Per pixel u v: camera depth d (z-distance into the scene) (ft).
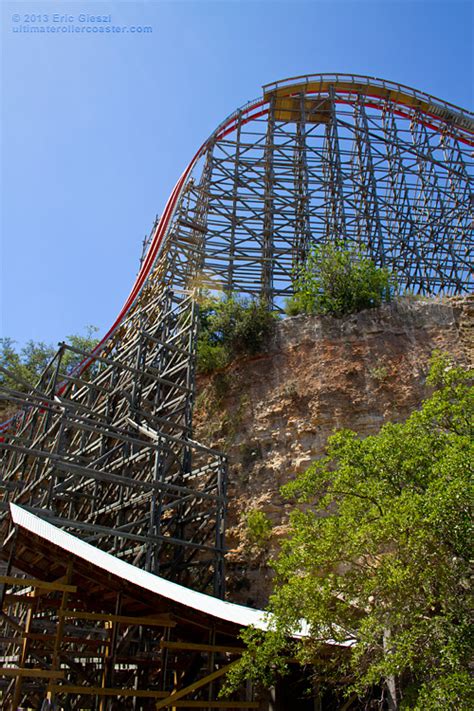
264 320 100.42
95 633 71.97
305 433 86.63
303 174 133.39
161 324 104.58
